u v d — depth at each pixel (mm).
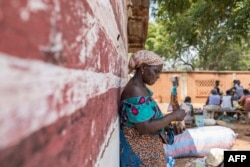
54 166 361
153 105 1727
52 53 351
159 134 1889
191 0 9148
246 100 8719
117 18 1614
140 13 4371
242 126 8391
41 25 318
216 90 10164
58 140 376
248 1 9258
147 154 1778
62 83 393
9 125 254
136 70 1765
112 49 1232
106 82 964
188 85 16438
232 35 10445
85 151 552
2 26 250
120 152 1780
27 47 287
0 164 244
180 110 1807
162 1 9094
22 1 278
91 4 626
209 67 24484
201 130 4762
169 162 3637
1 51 247
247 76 16156
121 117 1759
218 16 9844
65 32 403
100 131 789
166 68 26125
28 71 288
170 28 14648
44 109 326
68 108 423
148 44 23203
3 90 248
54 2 358
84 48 537
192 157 4602
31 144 293
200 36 13477
